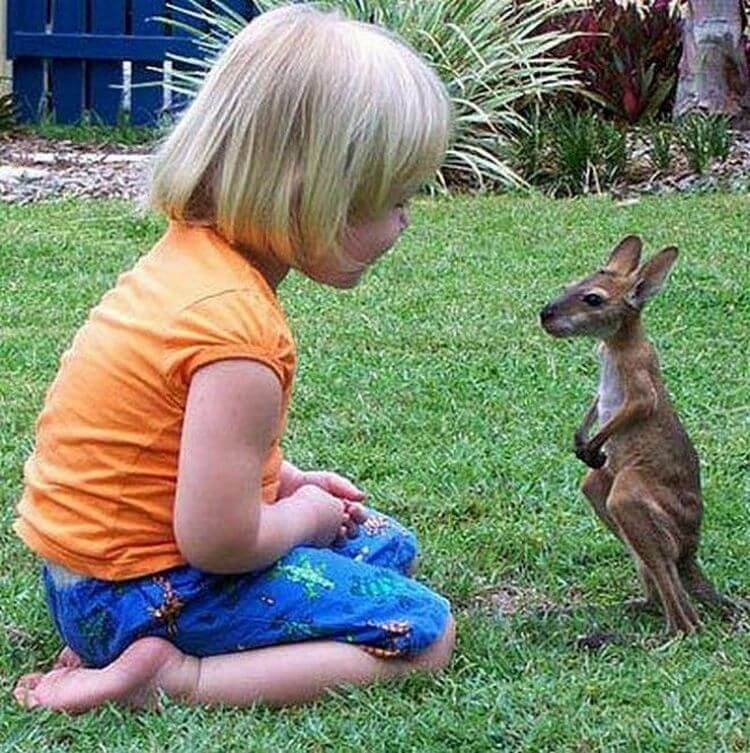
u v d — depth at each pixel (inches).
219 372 200.1
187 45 871.7
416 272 488.1
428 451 322.7
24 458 317.7
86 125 871.1
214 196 206.5
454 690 211.2
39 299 455.5
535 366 384.5
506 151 692.1
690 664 220.5
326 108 200.5
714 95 751.7
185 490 201.5
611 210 591.2
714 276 471.5
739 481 307.0
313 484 237.5
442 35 719.1
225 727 201.3
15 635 235.6
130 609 208.7
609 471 240.2
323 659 210.7
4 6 874.8
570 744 196.1
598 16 808.3
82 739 199.8
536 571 265.9
